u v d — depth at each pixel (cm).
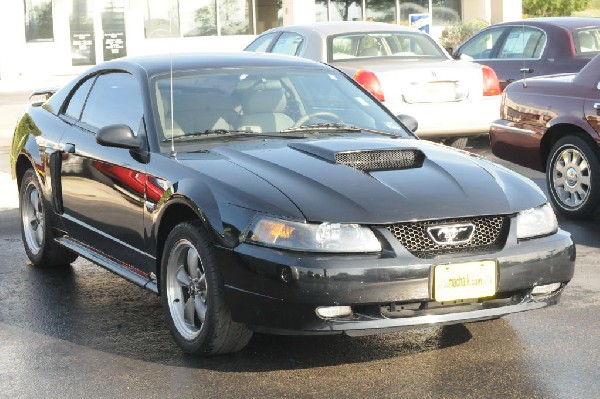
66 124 709
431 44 1275
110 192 625
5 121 1791
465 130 1163
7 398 489
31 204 778
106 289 704
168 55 682
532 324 594
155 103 614
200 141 598
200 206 525
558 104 919
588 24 1366
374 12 3438
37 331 603
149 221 577
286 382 502
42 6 3153
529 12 3978
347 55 1243
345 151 555
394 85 1139
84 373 523
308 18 3259
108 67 689
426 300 495
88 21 3216
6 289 707
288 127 624
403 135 641
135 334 592
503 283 510
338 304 486
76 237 691
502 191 534
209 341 525
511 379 499
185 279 552
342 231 494
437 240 504
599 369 511
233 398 482
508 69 1406
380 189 518
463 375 507
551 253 524
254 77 649
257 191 517
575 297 653
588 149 894
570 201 926
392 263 489
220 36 3369
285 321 493
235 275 504
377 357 538
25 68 3145
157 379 511
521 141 966
